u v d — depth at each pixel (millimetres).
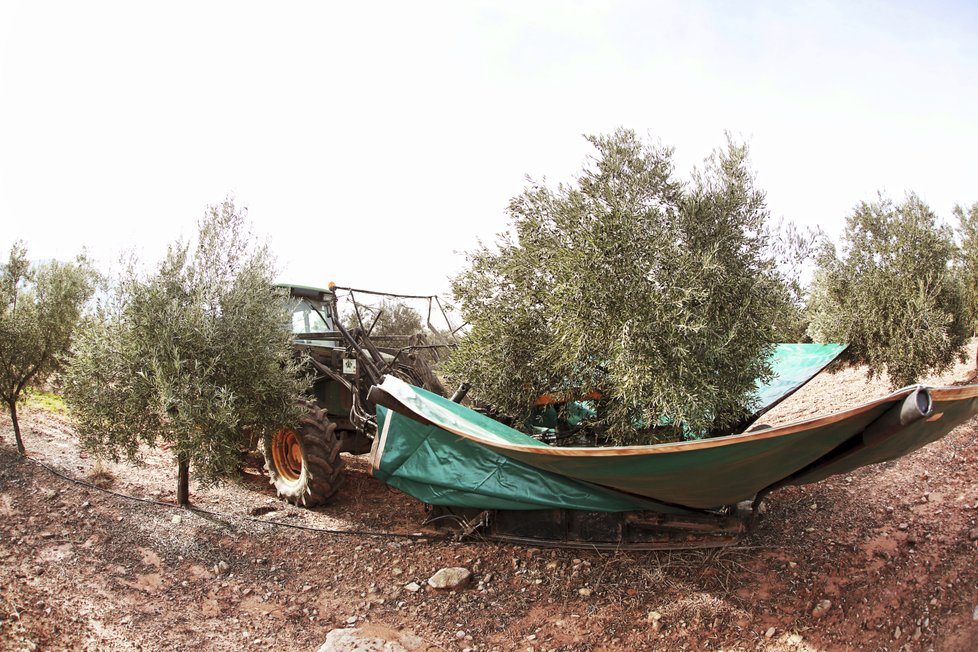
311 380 6324
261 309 5832
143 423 5734
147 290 5562
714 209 4984
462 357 5973
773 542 4992
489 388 5859
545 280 5434
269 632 4262
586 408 6500
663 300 4555
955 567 4211
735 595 4383
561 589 4668
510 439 4793
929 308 7613
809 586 4371
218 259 5949
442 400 5266
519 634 4223
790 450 3617
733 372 4820
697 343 4594
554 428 6480
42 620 4156
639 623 4223
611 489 4641
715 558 4730
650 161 5168
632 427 5055
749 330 4773
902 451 4195
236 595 4703
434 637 4223
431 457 5301
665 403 4449
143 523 5578
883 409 3381
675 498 4430
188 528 5562
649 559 4871
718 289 4766
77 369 5793
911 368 7676
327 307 7590
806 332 9367
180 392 5352
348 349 6637
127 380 5684
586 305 4680
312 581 4934
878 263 8203
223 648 4066
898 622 3861
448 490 5273
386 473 5551
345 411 6941
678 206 5035
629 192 5027
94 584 4668
